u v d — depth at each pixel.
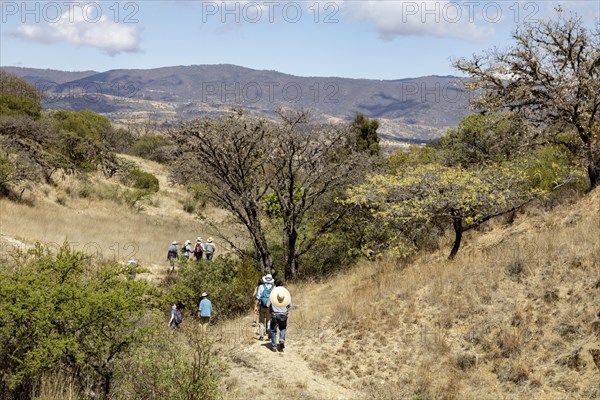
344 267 21.23
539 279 11.91
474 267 13.62
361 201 17.47
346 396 10.22
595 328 9.69
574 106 15.73
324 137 21.25
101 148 52.34
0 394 7.76
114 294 8.45
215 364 10.23
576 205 15.33
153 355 8.62
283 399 9.98
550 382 9.20
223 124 20.47
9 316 7.65
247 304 18.39
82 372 8.51
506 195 15.52
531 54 16.05
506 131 17.45
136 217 40.50
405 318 12.45
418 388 10.00
